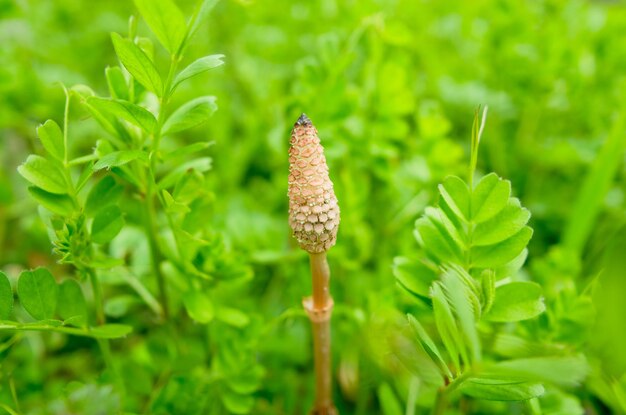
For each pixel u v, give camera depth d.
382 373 0.23
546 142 0.32
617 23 0.31
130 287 0.27
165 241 0.20
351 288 0.24
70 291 0.18
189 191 0.19
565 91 0.29
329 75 0.24
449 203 0.16
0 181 0.27
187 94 0.30
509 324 0.20
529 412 0.19
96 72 0.35
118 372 0.20
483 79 0.34
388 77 0.25
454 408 0.22
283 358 0.24
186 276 0.20
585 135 0.32
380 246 0.27
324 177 0.16
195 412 0.20
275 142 0.25
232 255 0.21
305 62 0.24
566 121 0.32
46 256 0.27
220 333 0.22
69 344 0.26
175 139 0.31
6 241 0.29
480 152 0.33
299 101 0.24
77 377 0.25
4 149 0.31
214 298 0.21
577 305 0.19
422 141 0.26
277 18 0.37
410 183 0.26
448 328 0.15
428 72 0.35
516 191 0.31
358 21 0.29
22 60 0.31
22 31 0.31
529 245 0.29
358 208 0.24
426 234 0.17
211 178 0.26
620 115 0.25
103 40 0.36
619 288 0.17
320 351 0.19
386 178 0.25
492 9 0.30
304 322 0.25
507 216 0.17
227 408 0.21
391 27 0.26
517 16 0.29
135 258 0.23
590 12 0.33
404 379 0.22
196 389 0.20
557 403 0.19
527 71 0.29
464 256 0.17
